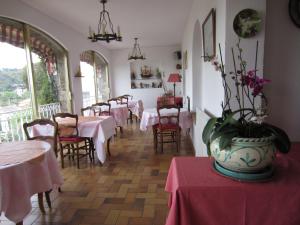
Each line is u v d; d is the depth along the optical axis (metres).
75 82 5.51
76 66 5.56
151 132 5.62
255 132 1.15
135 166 3.41
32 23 3.85
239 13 1.88
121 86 8.73
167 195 2.50
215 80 2.39
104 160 3.50
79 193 2.62
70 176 3.11
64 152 4.14
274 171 1.21
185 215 1.09
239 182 1.12
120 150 4.23
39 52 4.37
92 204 2.37
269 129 1.16
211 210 1.09
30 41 4.05
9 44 3.66
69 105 5.30
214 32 2.33
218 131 1.16
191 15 4.14
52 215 2.20
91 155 3.85
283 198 1.05
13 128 3.81
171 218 1.09
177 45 8.31
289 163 1.33
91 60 7.10
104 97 8.31
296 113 2.28
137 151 4.15
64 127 3.35
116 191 2.63
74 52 5.45
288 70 2.22
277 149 1.19
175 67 8.42
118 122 5.27
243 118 1.23
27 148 2.05
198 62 4.16
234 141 1.09
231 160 1.11
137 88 8.69
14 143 2.24
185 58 5.89
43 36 4.46
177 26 5.50
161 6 3.94
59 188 2.64
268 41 2.18
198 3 3.40
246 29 1.89
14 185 1.62
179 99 6.85
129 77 8.63
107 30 5.46
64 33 4.95
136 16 4.46
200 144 2.99
